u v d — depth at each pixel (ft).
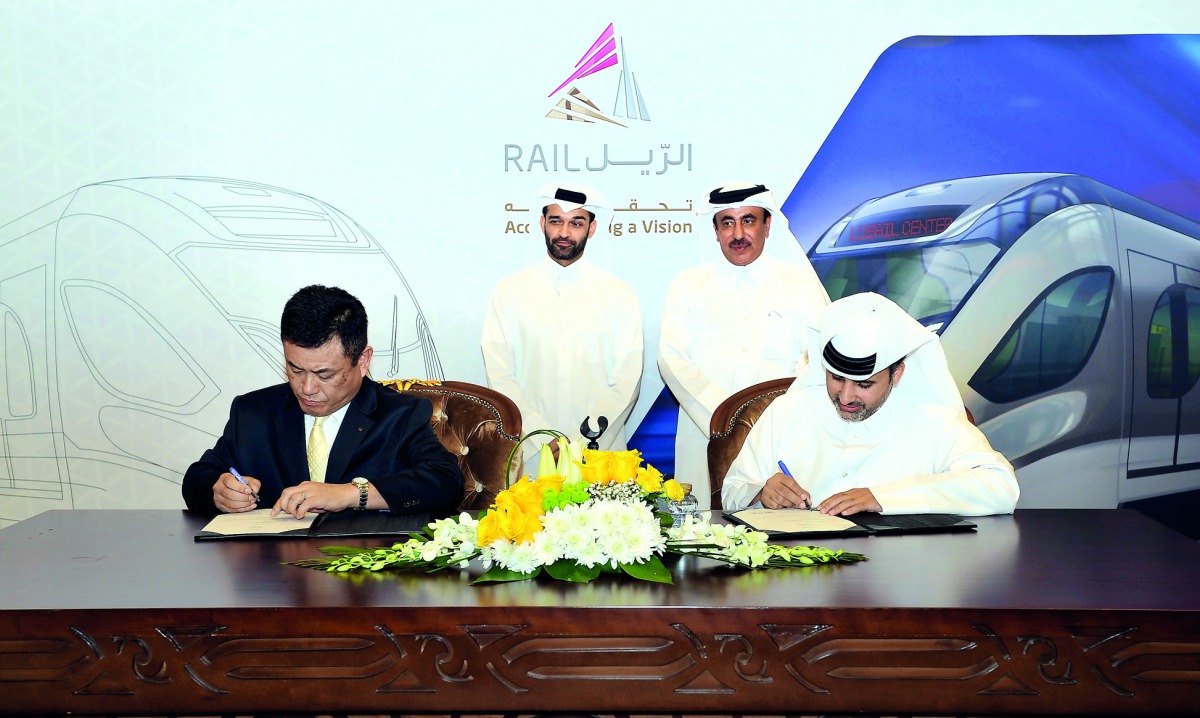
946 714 4.81
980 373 14.24
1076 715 4.79
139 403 14.23
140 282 14.10
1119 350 14.19
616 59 14.07
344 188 14.11
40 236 14.03
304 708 4.86
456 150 14.11
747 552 5.65
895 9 13.97
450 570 5.65
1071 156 14.07
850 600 4.92
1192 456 14.32
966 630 4.77
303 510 6.94
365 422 7.97
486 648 4.83
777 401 8.76
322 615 4.83
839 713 4.87
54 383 14.16
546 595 5.05
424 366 14.30
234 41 13.91
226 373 14.24
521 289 14.10
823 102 14.06
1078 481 14.32
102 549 6.26
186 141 13.99
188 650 4.84
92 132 13.96
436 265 14.21
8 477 14.21
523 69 14.05
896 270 14.17
